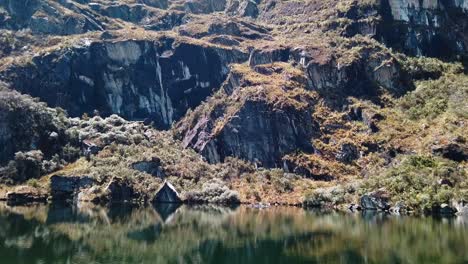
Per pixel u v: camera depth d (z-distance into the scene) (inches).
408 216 6373.0
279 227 5516.7
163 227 5546.3
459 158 7672.2
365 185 7401.6
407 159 7554.1
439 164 7224.4
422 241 4606.3
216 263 3927.2
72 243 4616.1
